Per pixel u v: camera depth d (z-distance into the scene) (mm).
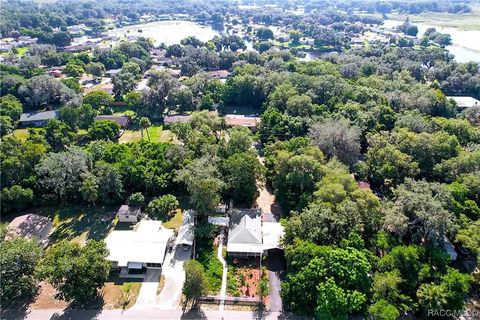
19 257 60938
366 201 72250
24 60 183875
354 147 96375
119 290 65438
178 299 63938
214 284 66688
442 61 191875
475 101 149250
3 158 86625
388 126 113125
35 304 62562
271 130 114625
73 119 121875
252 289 65875
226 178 87812
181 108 148500
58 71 188125
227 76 189375
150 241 72812
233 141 96062
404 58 196875
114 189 86562
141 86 176500
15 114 131875
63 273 58281
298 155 87188
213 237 78312
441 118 113688
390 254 63500
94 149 98750
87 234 78875
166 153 95562
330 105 126188
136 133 128750
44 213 85938
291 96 128875
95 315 60562
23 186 86875
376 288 58188
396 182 90875
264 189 97062
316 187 79875
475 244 64688
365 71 174750
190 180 79688
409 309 57875
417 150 94938
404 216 68312
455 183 80688
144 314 60938
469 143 102312
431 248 65875
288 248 65375
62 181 83750
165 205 84062
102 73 193250
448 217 67188
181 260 72312
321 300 56312
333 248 63406
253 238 73625
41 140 102250
